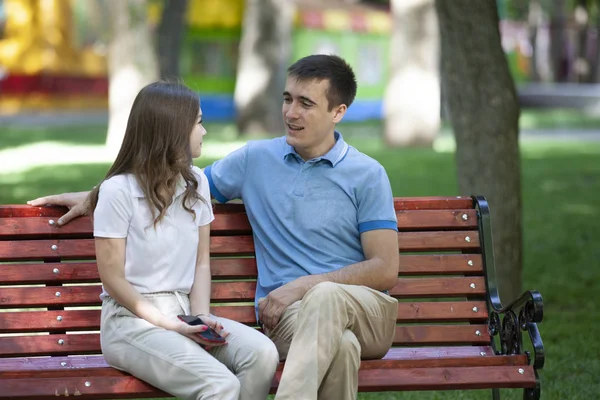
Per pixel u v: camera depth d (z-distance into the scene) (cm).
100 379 771
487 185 1334
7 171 3058
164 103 806
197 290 827
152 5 5750
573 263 1797
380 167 866
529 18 9556
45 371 763
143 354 770
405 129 4116
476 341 908
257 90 4622
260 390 778
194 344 773
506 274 1339
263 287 870
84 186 2673
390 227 852
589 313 1443
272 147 884
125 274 801
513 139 1342
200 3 5819
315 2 5953
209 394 746
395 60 4103
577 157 3738
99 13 7262
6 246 873
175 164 805
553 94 7425
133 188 796
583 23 8894
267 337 802
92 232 883
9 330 863
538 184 2911
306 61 859
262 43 4616
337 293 778
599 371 1146
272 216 869
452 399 1059
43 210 884
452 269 920
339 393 775
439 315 909
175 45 5128
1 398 751
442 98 6175
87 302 876
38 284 927
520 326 829
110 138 3919
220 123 5638
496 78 1327
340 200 859
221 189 888
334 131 895
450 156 3669
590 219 2269
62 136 4603
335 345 764
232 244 904
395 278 849
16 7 6400
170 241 805
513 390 1087
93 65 6888
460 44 1327
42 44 6481
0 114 6000
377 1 7725
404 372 791
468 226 929
